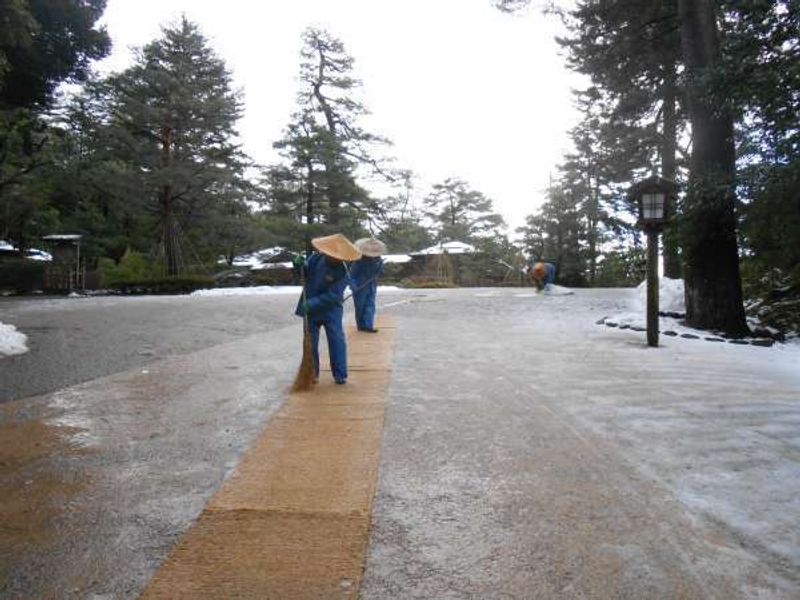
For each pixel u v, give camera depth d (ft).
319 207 111.65
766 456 13.44
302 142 103.96
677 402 18.13
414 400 18.07
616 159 89.04
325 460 12.83
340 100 109.40
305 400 17.85
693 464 12.92
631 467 12.73
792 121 27.73
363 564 8.79
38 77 79.15
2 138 77.77
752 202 32.17
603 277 130.93
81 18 77.71
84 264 97.91
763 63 28.30
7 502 10.80
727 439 14.62
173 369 22.57
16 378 20.80
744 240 36.17
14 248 107.76
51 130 80.18
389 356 25.71
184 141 92.89
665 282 46.85
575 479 12.05
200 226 98.73
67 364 23.43
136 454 13.29
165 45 94.99
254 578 8.38
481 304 54.95
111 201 86.63
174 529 9.82
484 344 29.68
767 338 35.63
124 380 20.61
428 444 14.08
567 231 132.98
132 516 10.27
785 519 10.36
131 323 36.88
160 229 99.04
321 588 8.18
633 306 50.06
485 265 131.95
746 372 23.03
